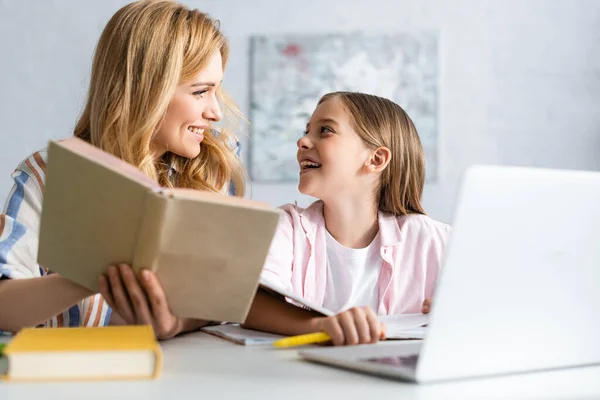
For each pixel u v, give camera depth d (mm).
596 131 3227
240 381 649
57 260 858
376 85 3289
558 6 3240
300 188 1423
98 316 1347
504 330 664
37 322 996
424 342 626
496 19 3254
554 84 3242
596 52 3227
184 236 781
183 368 715
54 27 3375
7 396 574
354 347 823
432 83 3262
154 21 1335
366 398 582
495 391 615
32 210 1242
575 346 724
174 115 1363
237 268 812
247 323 1060
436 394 600
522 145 3252
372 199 1432
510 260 639
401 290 1352
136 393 590
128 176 762
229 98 1661
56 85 3371
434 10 3273
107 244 816
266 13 3336
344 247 1386
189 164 1514
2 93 3363
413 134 1504
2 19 3373
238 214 771
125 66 1331
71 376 638
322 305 1354
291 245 1362
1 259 1106
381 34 3285
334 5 3316
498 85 3250
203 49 1353
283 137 3318
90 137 1435
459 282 618
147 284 805
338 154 1398
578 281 693
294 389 616
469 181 596
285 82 3324
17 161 3354
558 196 649
